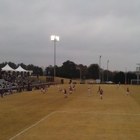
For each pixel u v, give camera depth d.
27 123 20.34
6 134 16.64
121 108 29.52
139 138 15.55
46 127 18.72
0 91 45.78
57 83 99.69
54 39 88.31
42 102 35.50
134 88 76.00
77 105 32.09
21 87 59.41
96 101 37.28
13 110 27.53
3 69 79.56
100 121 21.16
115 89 69.50
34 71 191.38
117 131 17.41
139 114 25.00
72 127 18.67
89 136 15.92
